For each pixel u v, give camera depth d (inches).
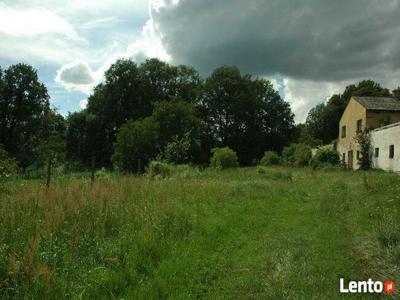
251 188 652.7
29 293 190.2
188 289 222.4
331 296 205.6
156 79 2461.9
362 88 2790.4
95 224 297.0
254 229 364.8
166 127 1787.6
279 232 351.6
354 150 1413.6
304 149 1754.4
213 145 2723.9
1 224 271.3
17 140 2052.2
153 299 205.3
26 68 2060.8
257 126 2797.7
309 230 354.6
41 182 541.3
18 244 238.8
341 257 267.6
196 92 2536.9
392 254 253.9
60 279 204.2
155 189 514.3
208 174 992.9
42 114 2135.8
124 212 341.1
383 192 506.3
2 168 511.2
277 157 1823.3
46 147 1561.3
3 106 2037.4
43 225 274.2
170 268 243.8
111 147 2290.8
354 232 329.4
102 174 866.1
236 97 2659.9
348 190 565.0
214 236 326.6
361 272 240.2
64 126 2365.9
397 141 1107.3
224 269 255.3
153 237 280.2
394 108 1346.0
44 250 233.9
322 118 2883.9
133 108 2369.6
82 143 2363.4
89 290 202.1
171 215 351.9
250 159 2738.7
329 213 419.8
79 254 243.8
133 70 2347.4
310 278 231.1
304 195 593.3
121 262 240.1
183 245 290.2
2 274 202.7
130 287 214.7
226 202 497.0
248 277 239.8
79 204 336.2
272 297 207.9
